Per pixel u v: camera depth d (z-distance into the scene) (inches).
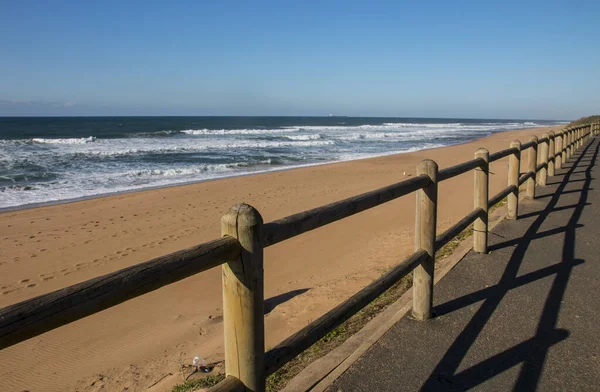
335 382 101.7
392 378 103.3
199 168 788.6
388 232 319.3
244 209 64.1
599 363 108.7
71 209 459.5
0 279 270.1
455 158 968.3
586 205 287.0
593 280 161.6
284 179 659.4
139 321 195.8
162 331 185.3
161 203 486.6
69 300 45.7
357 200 95.1
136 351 168.9
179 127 2664.9
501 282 161.0
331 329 87.9
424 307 131.6
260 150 1197.7
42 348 175.0
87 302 47.1
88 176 693.3
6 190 575.2
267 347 150.6
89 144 1254.9
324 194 534.9
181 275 56.2
